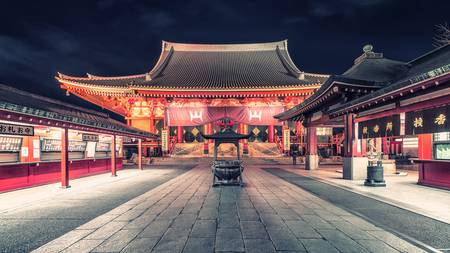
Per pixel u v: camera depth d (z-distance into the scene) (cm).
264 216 760
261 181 1531
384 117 1229
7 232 633
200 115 3766
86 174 1938
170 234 608
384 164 1856
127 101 3991
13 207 891
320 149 4075
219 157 3553
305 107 2084
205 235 600
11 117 970
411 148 2914
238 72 4184
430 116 949
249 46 4925
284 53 4728
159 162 3419
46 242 566
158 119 4238
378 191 1163
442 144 1227
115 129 1811
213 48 4928
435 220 713
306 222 701
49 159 1530
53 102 1656
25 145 1355
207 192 1171
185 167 2725
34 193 1176
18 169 1300
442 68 795
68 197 1080
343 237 587
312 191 1180
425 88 947
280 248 525
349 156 1606
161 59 4588
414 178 1667
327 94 1670
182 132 4262
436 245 539
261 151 3772
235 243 550
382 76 1650
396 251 512
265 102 3853
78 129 1461
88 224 693
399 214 777
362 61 1872
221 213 796
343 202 944
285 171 2188
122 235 605
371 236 594
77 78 3588
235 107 3772
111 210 845
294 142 3931
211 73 4147
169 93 3550
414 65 1534
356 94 1562
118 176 1898
